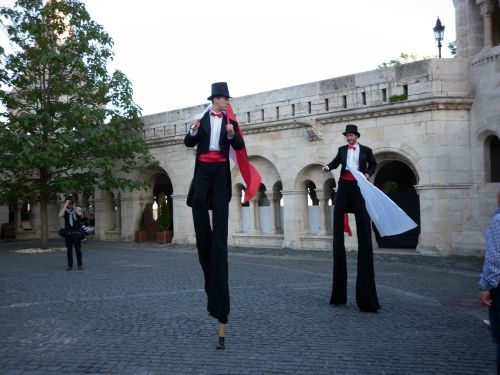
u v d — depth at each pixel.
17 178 23.22
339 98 18.62
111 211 29.22
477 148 16.50
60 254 20.38
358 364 5.60
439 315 7.95
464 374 5.26
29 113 21.28
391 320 7.65
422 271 13.19
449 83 16.61
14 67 21.11
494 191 16.03
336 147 18.77
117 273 13.80
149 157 23.80
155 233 25.70
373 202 8.20
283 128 20.23
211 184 6.30
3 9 21.39
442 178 16.56
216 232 6.23
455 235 16.56
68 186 20.98
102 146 22.36
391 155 17.81
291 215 20.27
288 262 15.92
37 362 5.89
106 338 6.87
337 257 8.79
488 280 4.24
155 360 5.85
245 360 5.79
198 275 13.03
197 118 6.21
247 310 8.52
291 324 7.46
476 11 16.88
